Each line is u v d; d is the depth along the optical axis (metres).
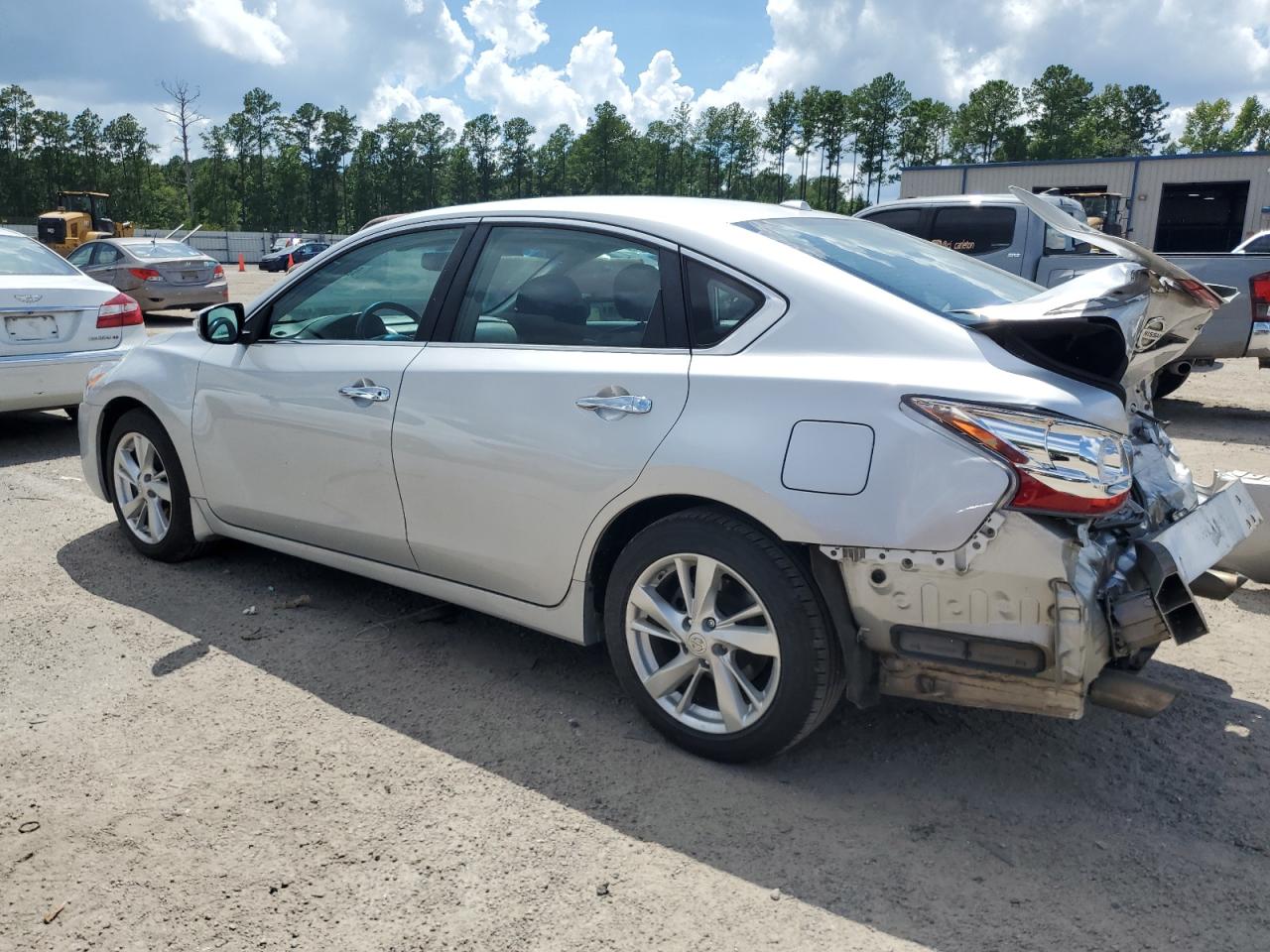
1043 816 2.75
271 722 3.21
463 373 3.35
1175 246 41.47
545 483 3.13
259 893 2.39
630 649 3.08
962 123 120.06
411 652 3.77
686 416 2.85
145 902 2.35
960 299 2.96
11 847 2.55
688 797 2.81
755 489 2.69
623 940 2.24
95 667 3.59
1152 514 2.94
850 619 2.69
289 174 131.12
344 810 2.73
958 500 2.46
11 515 5.48
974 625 2.52
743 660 2.94
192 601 4.22
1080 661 2.44
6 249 7.25
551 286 3.30
